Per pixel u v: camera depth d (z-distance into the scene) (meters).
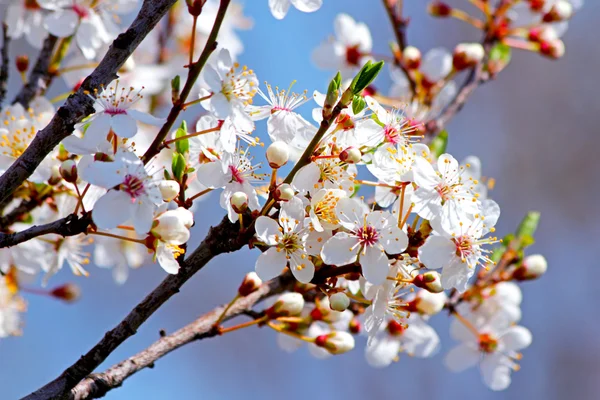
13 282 0.68
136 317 0.58
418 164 0.59
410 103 0.72
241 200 0.58
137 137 0.65
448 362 0.69
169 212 0.58
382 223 0.58
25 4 0.68
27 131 0.63
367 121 0.59
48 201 0.64
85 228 0.57
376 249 0.58
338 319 0.62
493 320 0.68
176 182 0.58
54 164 0.62
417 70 0.73
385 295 0.59
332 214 0.58
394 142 0.59
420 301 0.63
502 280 0.67
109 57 0.57
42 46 0.68
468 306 0.68
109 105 0.58
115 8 0.67
